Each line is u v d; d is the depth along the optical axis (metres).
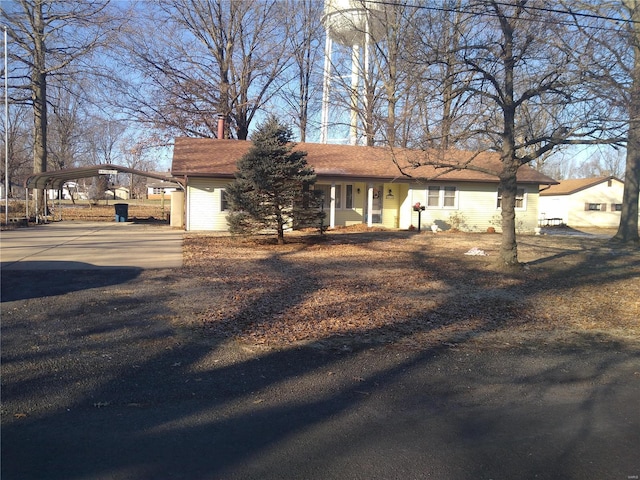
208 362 5.62
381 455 3.59
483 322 7.95
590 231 30.48
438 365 5.83
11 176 47.41
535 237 22.70
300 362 5.75
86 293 8.89
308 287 10.08
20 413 4.14
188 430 3.92
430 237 20.41
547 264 14.16
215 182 21.36
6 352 5.67
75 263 12.06
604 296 10.16
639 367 5.96
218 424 4.05
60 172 23.22
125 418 4.11
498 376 5.50
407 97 17.69
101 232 20.44
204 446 3.66
